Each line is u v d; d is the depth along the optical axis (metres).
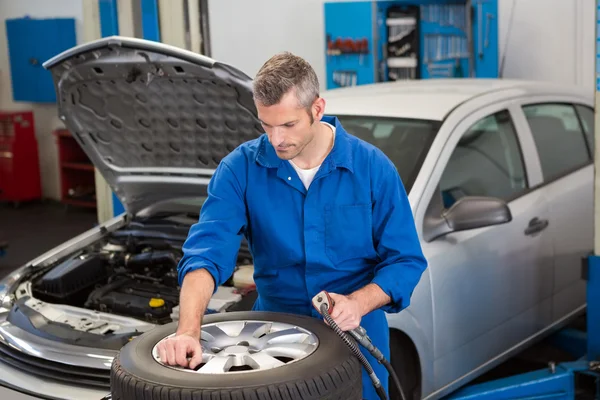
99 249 3.51
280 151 1.86
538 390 3.26
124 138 3.25
